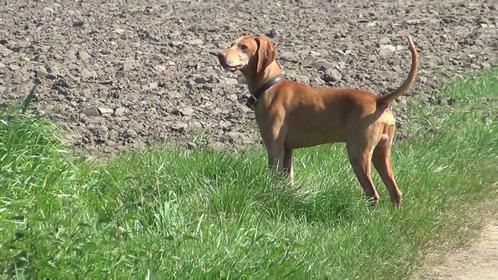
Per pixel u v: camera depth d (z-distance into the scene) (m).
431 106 18.55
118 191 11.78
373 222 11.94
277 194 12.10
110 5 29.19
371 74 21.00
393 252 11.24
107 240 9.30
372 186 12.77
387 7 29.80
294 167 13.80
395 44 24.17
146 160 13.16
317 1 30.98
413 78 12.73
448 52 23.48
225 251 9.98
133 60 21.64
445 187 13.69
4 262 8.83
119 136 16.30
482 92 19.55
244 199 11.73
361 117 12.72
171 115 17.75
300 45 23.70
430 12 28.77
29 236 8.95
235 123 17.41
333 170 13.62
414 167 14.14
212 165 12.55
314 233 11.38
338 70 21.20
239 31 25.22
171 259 9.49
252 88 13.27
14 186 10.87
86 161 13.55
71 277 8.65
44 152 12.05
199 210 11.34
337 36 24.92
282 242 10.38
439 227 12.30
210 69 21.08
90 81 19.75
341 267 10.51
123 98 18.66
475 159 15.04
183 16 27.38
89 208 11.24
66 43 23.09
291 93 13.05
